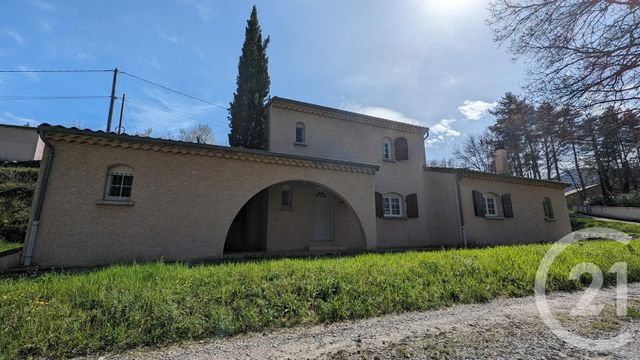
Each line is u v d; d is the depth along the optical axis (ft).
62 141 25.64
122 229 26.43
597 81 21.91
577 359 10.20
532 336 12.19
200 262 27.50
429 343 11.41
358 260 25.41
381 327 13.44
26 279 18.66
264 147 47.47
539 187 60.03
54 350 10.64
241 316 13.88
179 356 10.56
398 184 50.78
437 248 44.09
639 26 20.42
